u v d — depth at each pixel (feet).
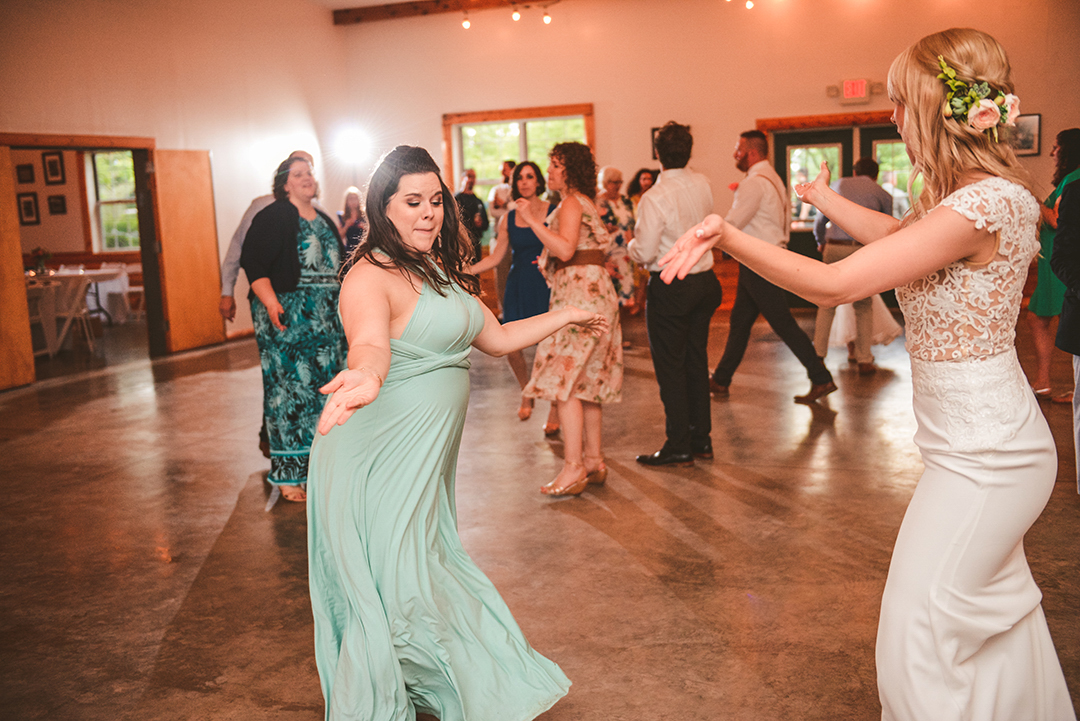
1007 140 4.96
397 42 38.37
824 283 4.55
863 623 8.34
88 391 21.95
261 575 10.09
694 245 4.50
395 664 5.99
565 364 12.04
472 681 6.07
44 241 39.29
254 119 33.50
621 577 9.62
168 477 14.17
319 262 12.48
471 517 11.73
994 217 4.64
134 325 36.65
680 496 12.25
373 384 4.84
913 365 5.19
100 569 10.36
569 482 12.32
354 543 6.07
